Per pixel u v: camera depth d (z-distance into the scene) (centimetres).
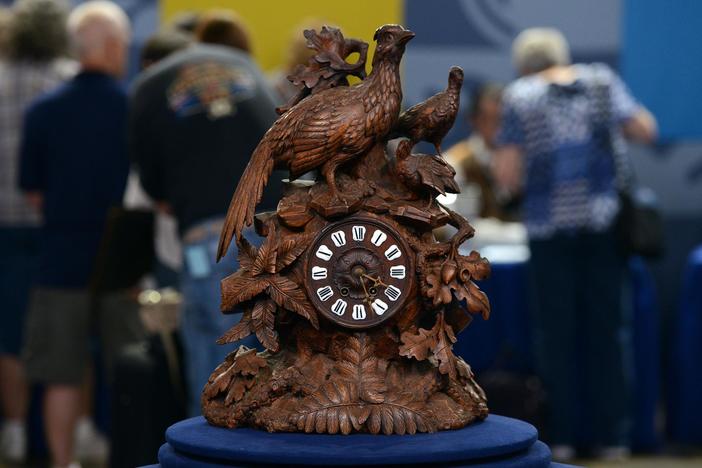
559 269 673
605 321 680
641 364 736
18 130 683
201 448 271
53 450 652
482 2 863
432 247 291
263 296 292
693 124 873
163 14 802
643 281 733
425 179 288
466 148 841
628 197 673
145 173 518
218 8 802
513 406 682
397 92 290
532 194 677
